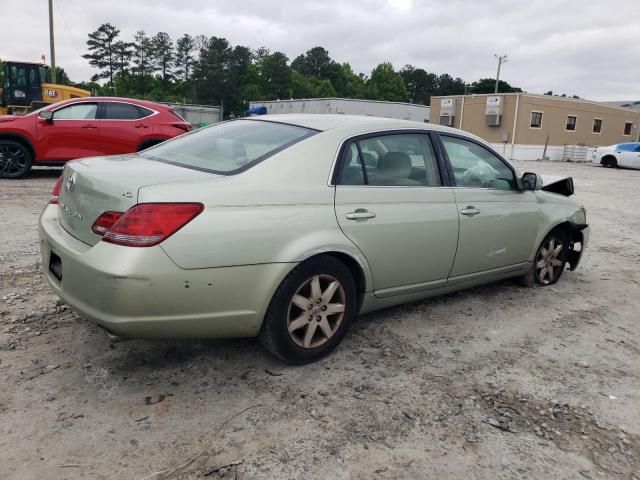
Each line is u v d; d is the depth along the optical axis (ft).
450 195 13.42
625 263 22.18
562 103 118.01
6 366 10.59
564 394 10.76
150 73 352.69
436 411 9.89
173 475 7.88
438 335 13.35
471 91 315.99
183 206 9.15
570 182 18.34
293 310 10.82
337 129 11.76
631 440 9.32
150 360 11.19
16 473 7.72
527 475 8.30
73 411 9.26
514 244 15.61
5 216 23.31
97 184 9.66
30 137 33.24
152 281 8.84
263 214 9.96
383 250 11.90
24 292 14.44
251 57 388.16
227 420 9.27
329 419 9.46
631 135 135.85
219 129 13.17
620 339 13.85
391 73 421.59
